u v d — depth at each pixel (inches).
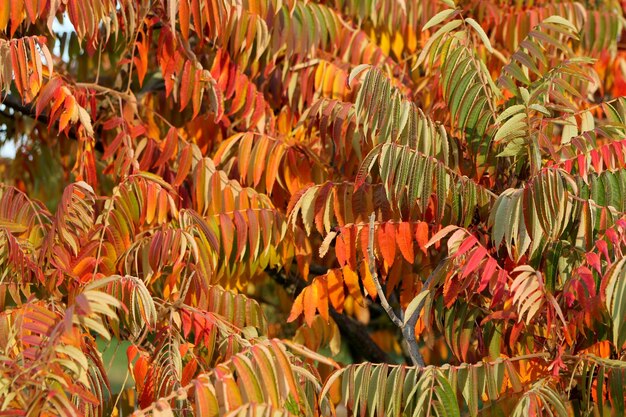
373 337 174.9
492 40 136.7
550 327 90.8
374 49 129.0
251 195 111.3
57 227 97.3
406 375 88.7
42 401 74.2
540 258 98.3
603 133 96.4
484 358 98.8
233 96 134.3
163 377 89.1
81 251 99.3
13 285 96.0
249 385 75.5
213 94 118.7
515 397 92.8
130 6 114.6
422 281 119.0
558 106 103.1
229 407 74.1
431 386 85.0
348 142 111.7
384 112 97.0
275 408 74.9
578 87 132.8
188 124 133.0
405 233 98.7
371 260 93.2
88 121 111.8
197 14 112.7
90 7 107.0
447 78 103.7
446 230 90.6
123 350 192.9
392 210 98.3
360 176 96.8
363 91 97.2
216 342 99.0
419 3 134.0
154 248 97.9
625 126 94.0
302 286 147.2
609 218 92.0
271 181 114.1
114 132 135.5
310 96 124.9
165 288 101.5
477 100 103.3
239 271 112.6
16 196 104.7
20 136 155.9
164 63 119.3
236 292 111.7
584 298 88.3
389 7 130.6
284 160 116.3
